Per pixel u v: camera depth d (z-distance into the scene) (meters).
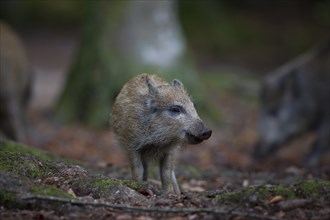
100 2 18.84
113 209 6.79
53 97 22.42
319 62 15.41
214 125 18.80
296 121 15.60
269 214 6.60
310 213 6.60
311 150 15.32
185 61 19.05
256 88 22.80
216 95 22.36
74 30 35.78
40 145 15.20
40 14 36.75
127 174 10.09
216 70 26.97
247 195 6.97
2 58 15.23
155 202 7.18
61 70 27.52
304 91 15.45
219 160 14.80
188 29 32.25
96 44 18.77
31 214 6.51
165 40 18.81
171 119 8.85
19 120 15.60
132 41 18.66
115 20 18.70
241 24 33.84
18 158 7.82
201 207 6.91
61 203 6.73
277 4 38.59
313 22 35.53
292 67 15.70
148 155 9.23
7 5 35.00
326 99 15.33
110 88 18.48
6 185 6.85
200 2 33.19
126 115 9.04
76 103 18.92
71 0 38.53
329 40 15.55
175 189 8.98
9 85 15.35
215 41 31.69
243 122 19.45
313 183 7.09
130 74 18.45
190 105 9.01
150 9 18.77
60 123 18.70
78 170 8.05
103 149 15.40
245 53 30.89
